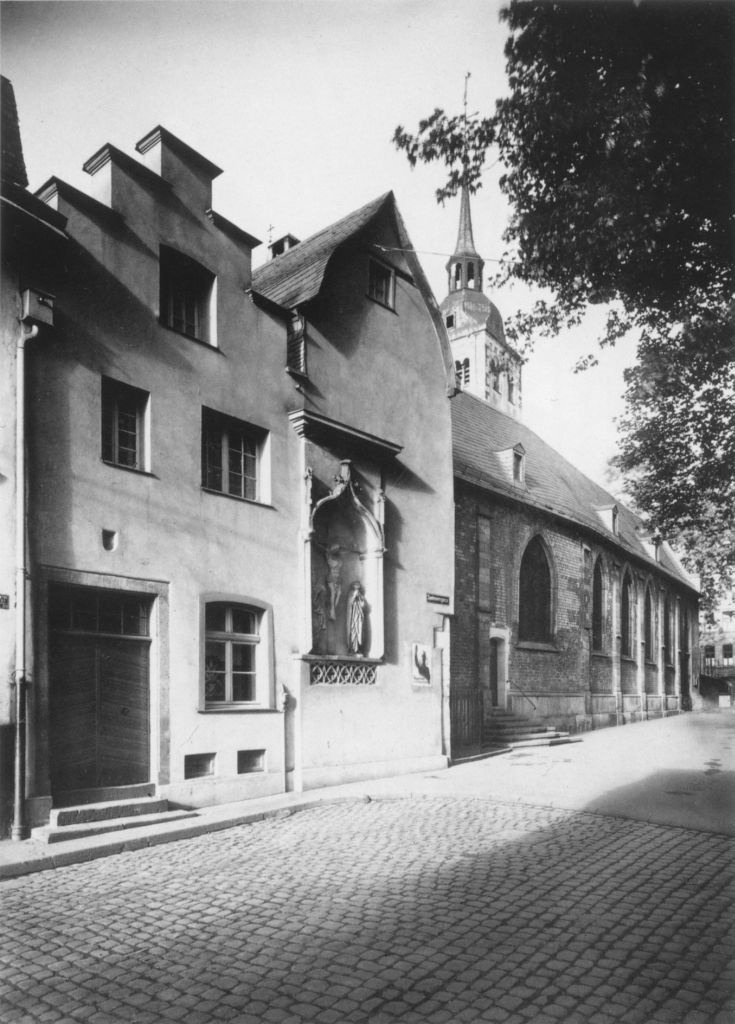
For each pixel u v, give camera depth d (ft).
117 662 33.12
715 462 30.04
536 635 73.56
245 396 40.09
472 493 63.98
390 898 22.09
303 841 29.60
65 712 31.04
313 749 41.01
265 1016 14.94
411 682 48.37
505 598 67.41
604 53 25.27
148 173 36.40
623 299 29.35
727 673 136.77
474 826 31.81
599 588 88.53
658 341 29.40
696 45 23.88
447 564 52.90
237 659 38.73
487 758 54.19
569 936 18.86
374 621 45.98
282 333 42.91
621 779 42.70
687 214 26.55
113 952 18.25
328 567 44.14
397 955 17.78
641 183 26.21
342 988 16.08
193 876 24.77
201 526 36.86
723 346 27.84
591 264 28.30
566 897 22.04
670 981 16.26
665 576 108.58
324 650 42.96
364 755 44.11
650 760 51.08
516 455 73.41
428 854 27.25
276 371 42.16
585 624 80.94
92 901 22.20
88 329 33.04
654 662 103.71
